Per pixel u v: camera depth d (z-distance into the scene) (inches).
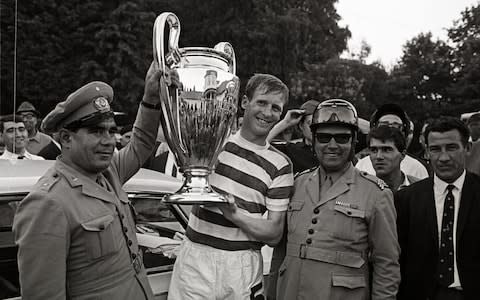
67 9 900.0
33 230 69.5
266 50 989.2
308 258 92.1
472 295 96.9
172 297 90.1
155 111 88.4
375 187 94.4
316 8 1230.3
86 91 74.6
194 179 88.3
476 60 1279.5
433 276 100.2
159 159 194.9
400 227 106.1
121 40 874.8
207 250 88.6
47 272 68.8
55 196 71.2
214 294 87.4
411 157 161.5
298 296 92.4
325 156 94.0
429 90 1384.1
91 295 72.6
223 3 1010.1
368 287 94.5
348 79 1115.9
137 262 79.6
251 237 89.6
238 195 89.4
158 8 1022.4
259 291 90.8
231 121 88.4
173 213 115.7
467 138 101.1
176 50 86.5
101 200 76.2
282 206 92.2
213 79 85.6
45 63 871.7
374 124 144.9
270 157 92.0
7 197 87.2
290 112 135.6
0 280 88.1
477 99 1267.2
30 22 860.0
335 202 93.2
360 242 92.3
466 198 99.7
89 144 74.7
